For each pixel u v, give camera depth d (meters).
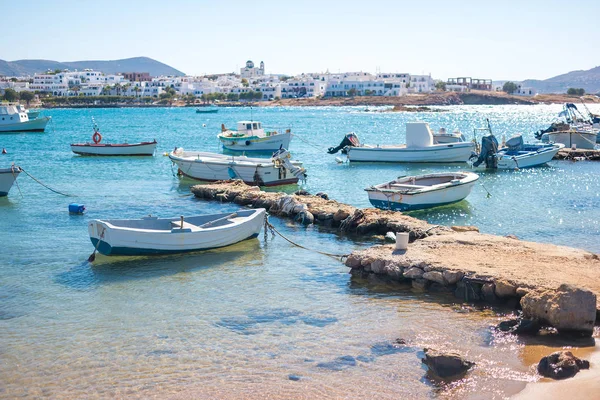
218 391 14.35
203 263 24.91
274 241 28.52
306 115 186.75
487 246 23.33
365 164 59.25
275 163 45.56
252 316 18.91
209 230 26.45
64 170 56.28
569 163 58.72
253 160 48.50
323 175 52.22
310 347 16.59
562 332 16.77
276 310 19.39
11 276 23.33
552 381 14.17
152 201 39.84
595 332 16.80
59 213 35.81
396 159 58.91
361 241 28.44
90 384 14.77
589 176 50.06
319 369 15.34
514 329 17.16
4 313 19.47
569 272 20.08
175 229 25.83
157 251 25.64
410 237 27.75
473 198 40.41
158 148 79.69
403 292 20.81
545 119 157.00
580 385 13.80
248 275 23.23
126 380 14.94
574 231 30.81
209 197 40.38
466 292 19.77
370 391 14.22
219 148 79.56
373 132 108.06
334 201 35.16
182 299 20.58
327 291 21.17
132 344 16.97
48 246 27.81
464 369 14.74
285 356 16.08
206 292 21.28
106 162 62.69
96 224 24.97
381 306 19.55
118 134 108.38
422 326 17.83
